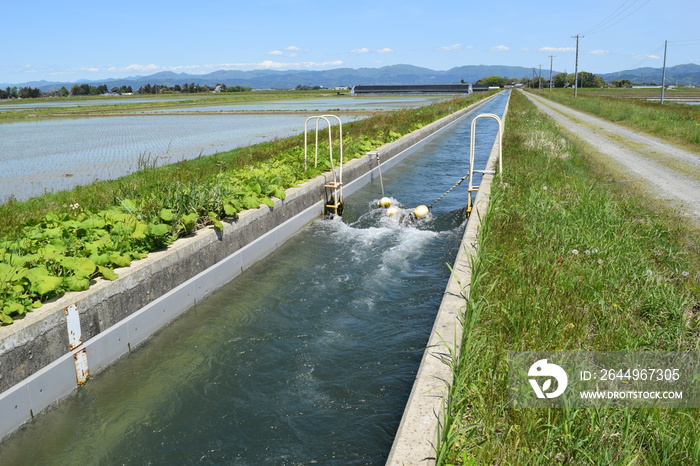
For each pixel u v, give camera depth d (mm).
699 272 6293
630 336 4734
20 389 4492
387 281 7773
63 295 5227
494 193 9523
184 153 21000
